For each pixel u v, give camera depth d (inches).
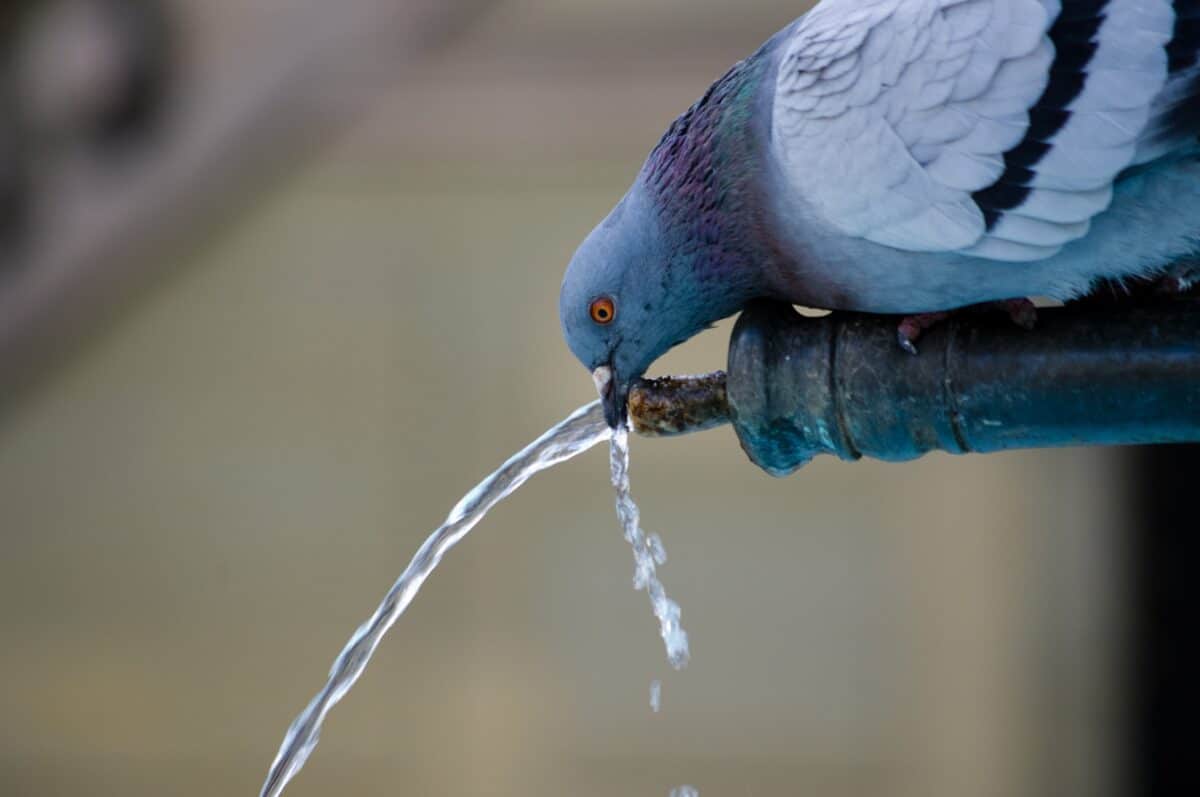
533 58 448.5
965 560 468.4
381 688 488.7
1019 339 221.5
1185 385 214.1
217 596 497.7
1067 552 459.2
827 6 240.1
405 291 486.3
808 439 233.1
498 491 259.3
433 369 487.8
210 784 496.4
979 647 467.5
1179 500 438.3
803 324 233.0
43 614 505.7
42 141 402.3
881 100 225.8
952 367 222.2
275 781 251.4
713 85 247.0
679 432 245.0
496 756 485.4
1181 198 219.5
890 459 231.6
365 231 484.7
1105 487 453.1
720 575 480.1
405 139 457.4
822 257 235.5
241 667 498.0
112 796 501.4
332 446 492.7
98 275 408.8
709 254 248.7
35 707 505.0
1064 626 459.2
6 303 411.2
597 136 451.2
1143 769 447.5
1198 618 439.5
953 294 228.7
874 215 227.5
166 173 395.5
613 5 445.7
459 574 488.4
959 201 222.7
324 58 383.6
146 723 497.7
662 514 481.7
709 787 480.1
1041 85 218.1
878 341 226.8
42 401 498.9
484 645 487.2
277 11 384.2
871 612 474.9
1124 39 215.6
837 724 475.2
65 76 395.2
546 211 475.2
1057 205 219.1
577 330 259.9
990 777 464.4
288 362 493.4
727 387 232.8
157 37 390.0
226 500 497.4
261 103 387.2
